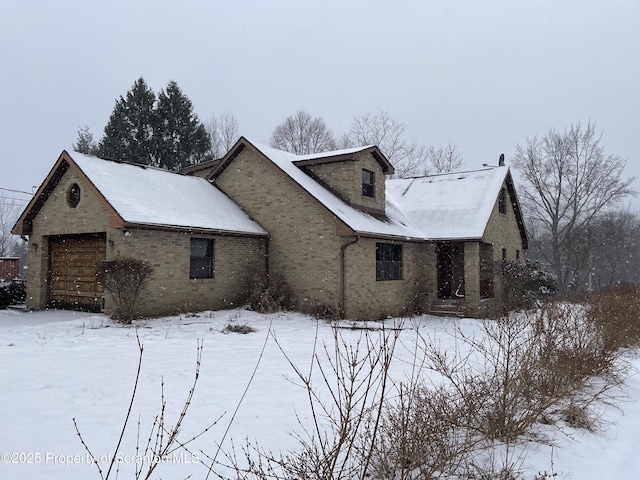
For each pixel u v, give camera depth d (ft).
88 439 15.83
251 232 53.21
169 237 46.19
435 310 62.08
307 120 157.58
